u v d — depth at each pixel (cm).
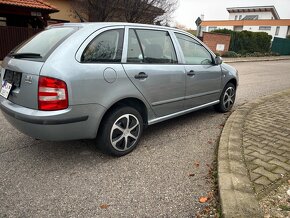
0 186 308
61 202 283
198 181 325
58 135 320
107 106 346
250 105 639
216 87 553
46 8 1448
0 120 526
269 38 2933
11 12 1388
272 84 1048
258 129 470
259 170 326
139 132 402
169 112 452
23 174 334
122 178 330
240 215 245
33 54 333
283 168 333
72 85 312
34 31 1377
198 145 430
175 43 454
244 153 372
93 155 387
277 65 1964
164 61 429
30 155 383
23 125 324
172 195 297
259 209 254
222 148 387
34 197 291
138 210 273
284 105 652
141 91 386
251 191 281
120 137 376
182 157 387
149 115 416
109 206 279
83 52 329
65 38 335
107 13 1659
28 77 316
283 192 285
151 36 416
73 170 346
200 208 275
